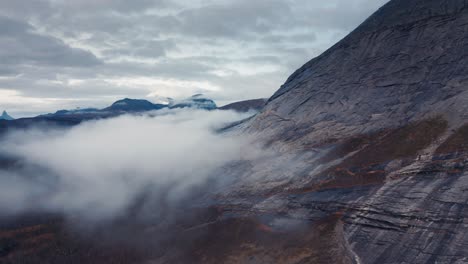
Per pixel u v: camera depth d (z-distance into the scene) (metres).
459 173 64.88
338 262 61.47
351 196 74.06
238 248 77.75
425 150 77.81
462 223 55.09
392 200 66.44
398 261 56.16
